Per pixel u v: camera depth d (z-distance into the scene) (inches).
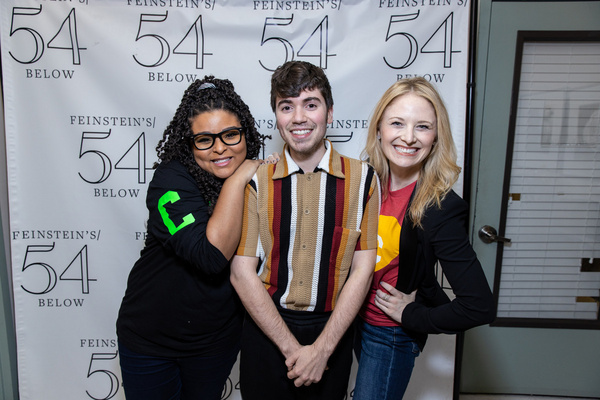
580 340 69.7
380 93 58.4
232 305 44.8
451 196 39.9
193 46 57.2
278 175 39.7
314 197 39.6
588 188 65.9
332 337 39.3
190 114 39.4
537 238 67.6
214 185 41.8
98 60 56.8
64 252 60.4
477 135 63.4
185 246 38.0
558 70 62.7
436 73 58.0
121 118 58.1
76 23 56.0
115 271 61.1
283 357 41.6
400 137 39.8
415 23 57.1
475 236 66.9
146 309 42.6
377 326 44.1
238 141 40.2
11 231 59.2
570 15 60.1
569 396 71.6
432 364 65.1
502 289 69.5
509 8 60.0
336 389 42.9
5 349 61.6
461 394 72.1
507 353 70.7
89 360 62.7
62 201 59.3
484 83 61.9
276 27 57.2
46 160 58.4
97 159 58.7
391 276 43.0
